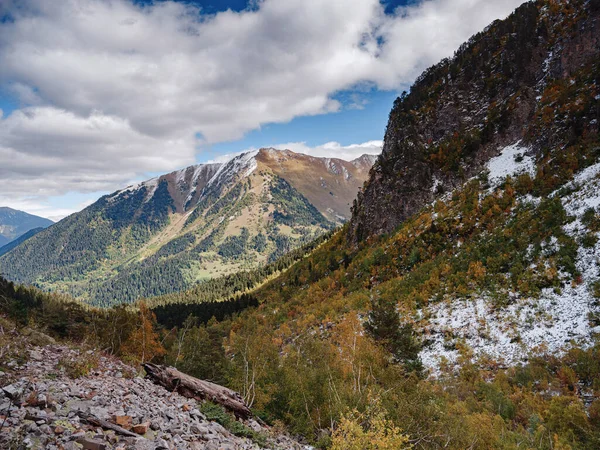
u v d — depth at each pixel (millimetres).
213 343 33719
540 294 62469
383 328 44906
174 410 11570
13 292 112625
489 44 172625
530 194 98625
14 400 7562
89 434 7309
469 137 144250
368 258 123188
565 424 27688
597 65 119750
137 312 33812
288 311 124688
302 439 17828
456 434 16438
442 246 104688
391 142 177250
